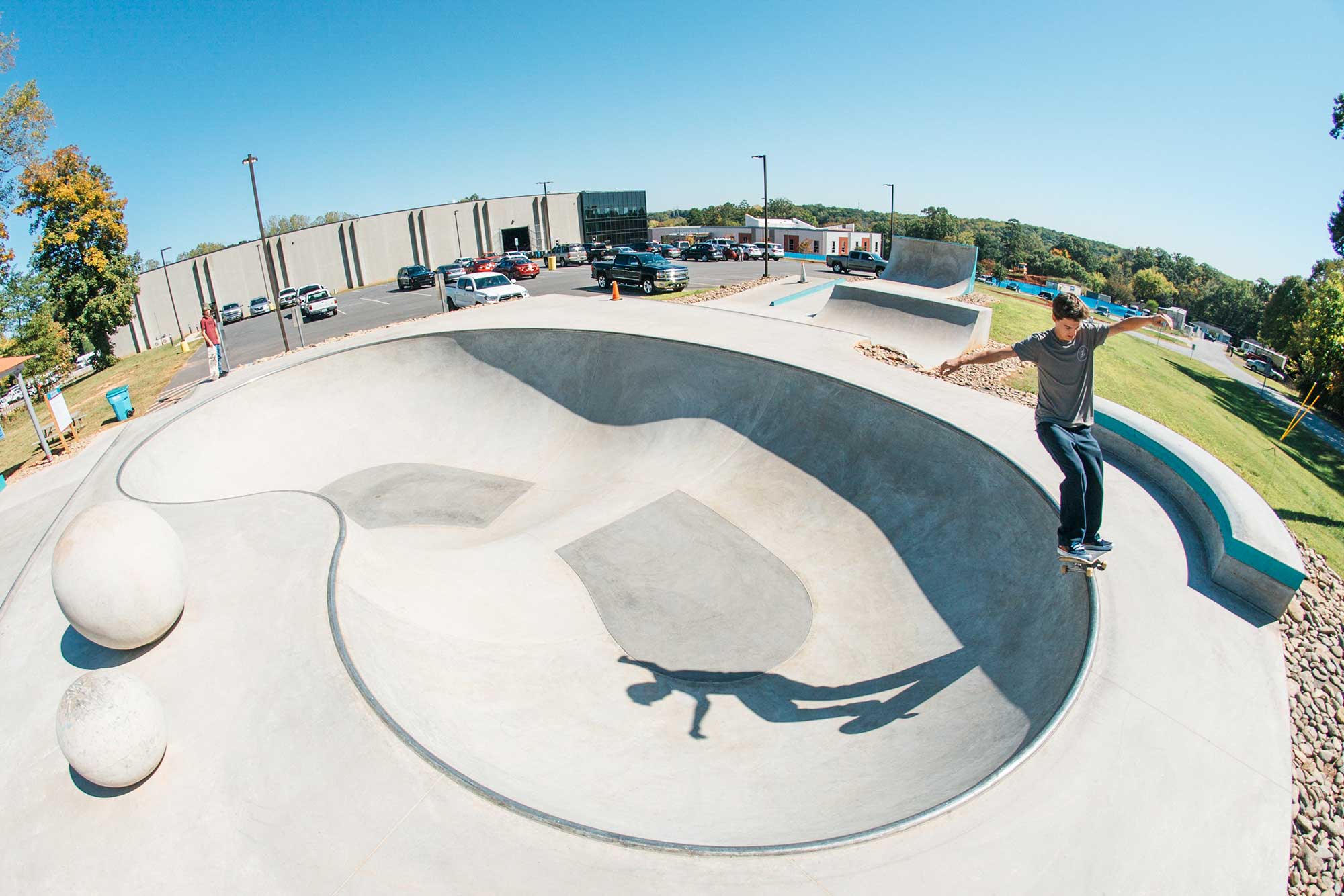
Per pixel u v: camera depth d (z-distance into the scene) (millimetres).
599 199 64438
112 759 4191
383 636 6449
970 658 6492
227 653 5555
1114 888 3504
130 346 44844
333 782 4355
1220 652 5254
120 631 5355
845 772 5125
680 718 6320
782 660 7270
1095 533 4227
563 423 14109
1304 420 24938
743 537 9805
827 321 21656
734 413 12234
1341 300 33031
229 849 3979
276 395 13742
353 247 48594
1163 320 3676
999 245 113938
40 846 4133
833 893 3516
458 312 21125
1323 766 4633
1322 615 6426
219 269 45531
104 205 39312
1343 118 26500
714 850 3762
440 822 4047
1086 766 4242
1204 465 7203
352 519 11500
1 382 14359
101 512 5453
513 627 7805
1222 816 3912
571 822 4020
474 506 11883
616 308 19359
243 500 8461
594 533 10094
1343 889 3973
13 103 30594
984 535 8031
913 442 9789
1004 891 3494
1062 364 4082
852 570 8703
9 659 5828
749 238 73750
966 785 4270
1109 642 5320
